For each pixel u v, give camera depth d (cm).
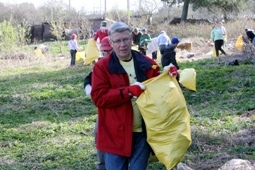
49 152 752
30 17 5344
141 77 424
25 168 684
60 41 3388
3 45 2808
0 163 712
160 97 406
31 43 3872
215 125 832
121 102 407
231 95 1091
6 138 861
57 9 4188
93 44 1252
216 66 1539
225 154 665
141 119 420
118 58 423
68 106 1148
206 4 3919
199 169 621
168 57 1155
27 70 2153
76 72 1791
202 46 2677
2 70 2247
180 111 411
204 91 1165
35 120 1006
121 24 416
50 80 1593
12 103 1233
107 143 416
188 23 3522
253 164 583
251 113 912
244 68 1388
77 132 888
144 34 1922
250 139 734
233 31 2836
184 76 440
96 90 412
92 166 669
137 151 417
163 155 410
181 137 409
